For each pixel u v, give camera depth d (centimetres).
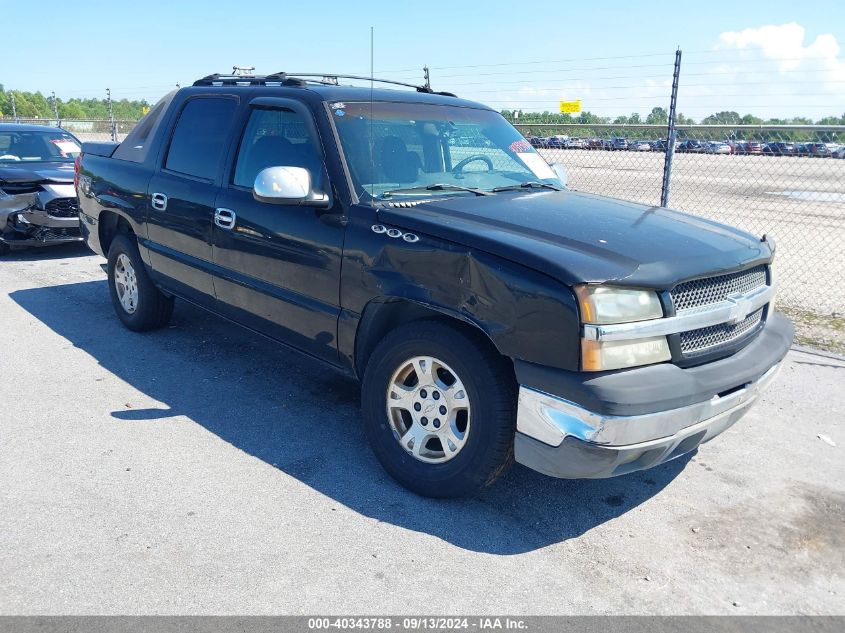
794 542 329
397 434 360
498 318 306
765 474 391
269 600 275
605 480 381
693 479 384
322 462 386
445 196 392
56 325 613
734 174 1691
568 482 377
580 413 288
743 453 414
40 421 425
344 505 344
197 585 282
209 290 482
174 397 466
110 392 471
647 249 321
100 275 805
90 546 305
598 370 288
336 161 384
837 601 289
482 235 321
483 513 343
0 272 813
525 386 303
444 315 342
